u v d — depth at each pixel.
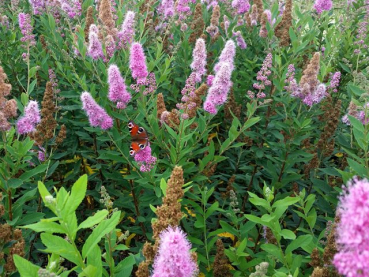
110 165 0.73
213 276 0.53
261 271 0.36
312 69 0.69
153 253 0.36
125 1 1.11
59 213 0.29
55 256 0.36
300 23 1.09
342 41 1.05
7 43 0.94
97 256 0.33
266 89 0.84
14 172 0.55
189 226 0.65
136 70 0.64
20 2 1.20
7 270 0.43
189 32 0.95
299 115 0.71
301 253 0.68
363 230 0.24
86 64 0.73
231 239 0.74
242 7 1.18
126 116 0.66
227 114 0.85
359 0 1.24
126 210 0.75
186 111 0.63
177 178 0.38
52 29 0.87
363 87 0.63
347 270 0.24
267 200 0.44
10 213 0.54
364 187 0.25
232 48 0.74
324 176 0.82
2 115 0.52
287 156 0.70
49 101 0.63
